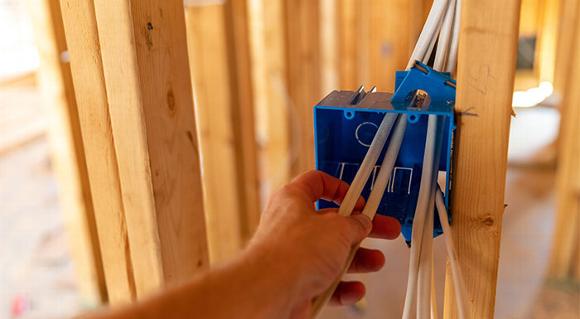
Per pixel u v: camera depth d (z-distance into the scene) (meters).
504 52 0.50
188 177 0.96
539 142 3.38
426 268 0.55
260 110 3.10
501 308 1.88
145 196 0.88
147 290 0.95
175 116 0.90
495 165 0.54
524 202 2.64
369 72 3.19
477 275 0.58
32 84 5.01
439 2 0.57
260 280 0.42
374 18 3.08
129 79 0.81
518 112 4.02
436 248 1.54
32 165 3.41
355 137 0.62
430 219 0.55
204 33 1.90
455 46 0.58
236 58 2.02
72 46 0.88
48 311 2.00
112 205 0.99
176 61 0.89
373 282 1.99
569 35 2.46
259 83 3.02
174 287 0.40
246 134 2.18
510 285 1.98
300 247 0.45
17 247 2.45
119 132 0.85
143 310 0.37
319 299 0.47
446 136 0.57
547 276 2.03
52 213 2.76
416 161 0.62
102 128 0.93
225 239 2.20
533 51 4.34
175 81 0.89
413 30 3.05
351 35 3.05
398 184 0.61
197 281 0.40
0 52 4.95
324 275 0.46
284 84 2.44
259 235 0.48
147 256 0.92
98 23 0.79
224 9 1.88
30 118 4.27
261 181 2.87
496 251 0.57
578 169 1.92
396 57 3.12
